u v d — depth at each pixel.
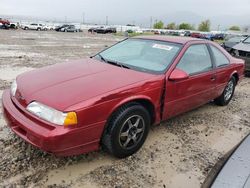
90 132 2.85
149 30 58.03
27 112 2.85
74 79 3.20
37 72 3.57
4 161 3.07
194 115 5.02
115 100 2.98
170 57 3.89
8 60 9.65
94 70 3.53
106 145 3.16
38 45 16.77
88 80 3.17
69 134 2.67
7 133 3.70
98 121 2.88
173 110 3.93
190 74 4.05
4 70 7.75
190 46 4.21
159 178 3.05
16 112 2.96
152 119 3.67
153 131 4.20
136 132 3.36
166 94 3.64
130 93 3.13
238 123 4.85
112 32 51.59
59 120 2.66
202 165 3.38
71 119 2.66
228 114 5.25
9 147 3.35
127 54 4.21
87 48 16.50
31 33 33.72
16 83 3.35
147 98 3.35
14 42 17.92
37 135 2.65
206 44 4.68
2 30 36.78
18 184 2.74
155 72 3.63
